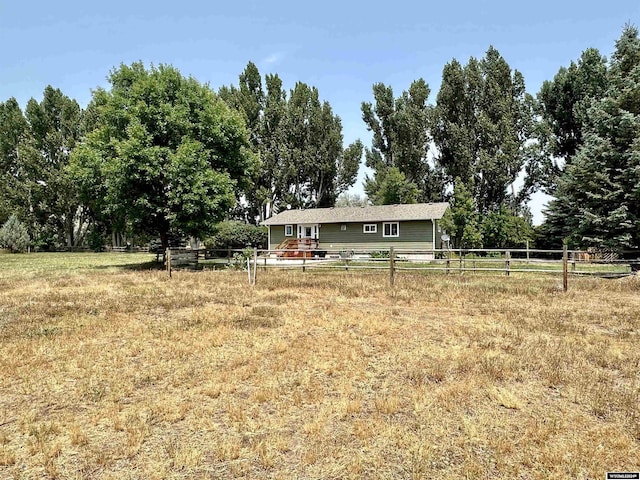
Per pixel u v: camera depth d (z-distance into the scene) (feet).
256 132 146.51
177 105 68.28
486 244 99.30
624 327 24.34
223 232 119.55
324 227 103.40
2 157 145.59
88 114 138.62
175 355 19.84
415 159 130.11
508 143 113.91
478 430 12.44
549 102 112.78
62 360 19.25
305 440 12.07
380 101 140.05
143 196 64.34
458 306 30.94
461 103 125.29
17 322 26.81
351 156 154.20
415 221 94.68
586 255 65.05
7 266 75.46
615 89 50.08
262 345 21.29
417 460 10.94
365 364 18.21
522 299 33.60
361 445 11.75
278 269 61.67
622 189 44.86
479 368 17.49
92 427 13.03
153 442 12.07
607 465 10.72
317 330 24.21
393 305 31.60
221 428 12.87
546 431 12.29
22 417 13.55
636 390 15.20
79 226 158.20
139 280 49.16
